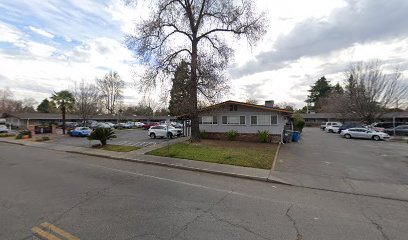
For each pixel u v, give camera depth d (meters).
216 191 7.88
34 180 9.01
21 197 6.85
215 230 4.87
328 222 5.46
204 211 5.94
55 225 4.98
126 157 14.66
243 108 24.23
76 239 4.39
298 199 7.24
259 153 15.27
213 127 25.30
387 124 40.12
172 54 20.23
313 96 92.00
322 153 16.94
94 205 6.22
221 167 11.60
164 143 21.55
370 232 4.97
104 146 19.89
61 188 7.88
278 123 23.23
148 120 77.31
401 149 19.55
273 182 9.43
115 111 71.88
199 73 19.06
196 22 20.84
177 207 6.20
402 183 9.30
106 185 8.34
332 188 8.59
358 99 38.78
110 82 69.81
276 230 4.94
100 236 4.51
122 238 4.44
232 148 17.52
